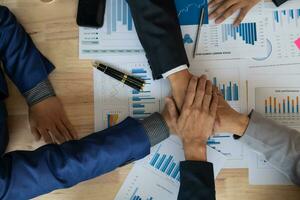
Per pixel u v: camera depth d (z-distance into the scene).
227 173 0.89
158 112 0.92
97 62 0.94
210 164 0.85
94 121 0.93
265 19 0.92
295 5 0.92
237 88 0.92
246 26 0.93
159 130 0.88
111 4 0.95
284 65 0.91
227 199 0.89
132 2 0.88
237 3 0.92
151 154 0.91
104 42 0.94
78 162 0.79
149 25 0.88
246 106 0.91
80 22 0.93
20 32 0.92
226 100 0.92
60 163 0.79
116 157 0.83
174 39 0.88
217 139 0.90
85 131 0.93
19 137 0.93
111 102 0.93
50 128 0.93
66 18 0.95
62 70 0.94
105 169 0.84
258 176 0.89
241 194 0.89
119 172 0.90
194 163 0.85
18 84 0.92
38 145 0.92
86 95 0.93
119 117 0.93
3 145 0.89
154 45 0.88
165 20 0.88
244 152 0.89
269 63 0.91
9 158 0.78
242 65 0.92
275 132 0.85
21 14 0.96
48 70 0.93
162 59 0.88
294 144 0.83
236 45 0.92
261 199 0.88
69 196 0.90
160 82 0.93
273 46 0.92
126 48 0.94
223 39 0.93
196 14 0.94
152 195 0.90
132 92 0.93
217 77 0.92
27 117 0.94
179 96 0.90
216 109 0.88
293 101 0.91
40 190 0.78
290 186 0.88
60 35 0.95
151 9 0.88
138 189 0.90
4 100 0.94
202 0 0.94
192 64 0.93
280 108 0.91
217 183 0.89
